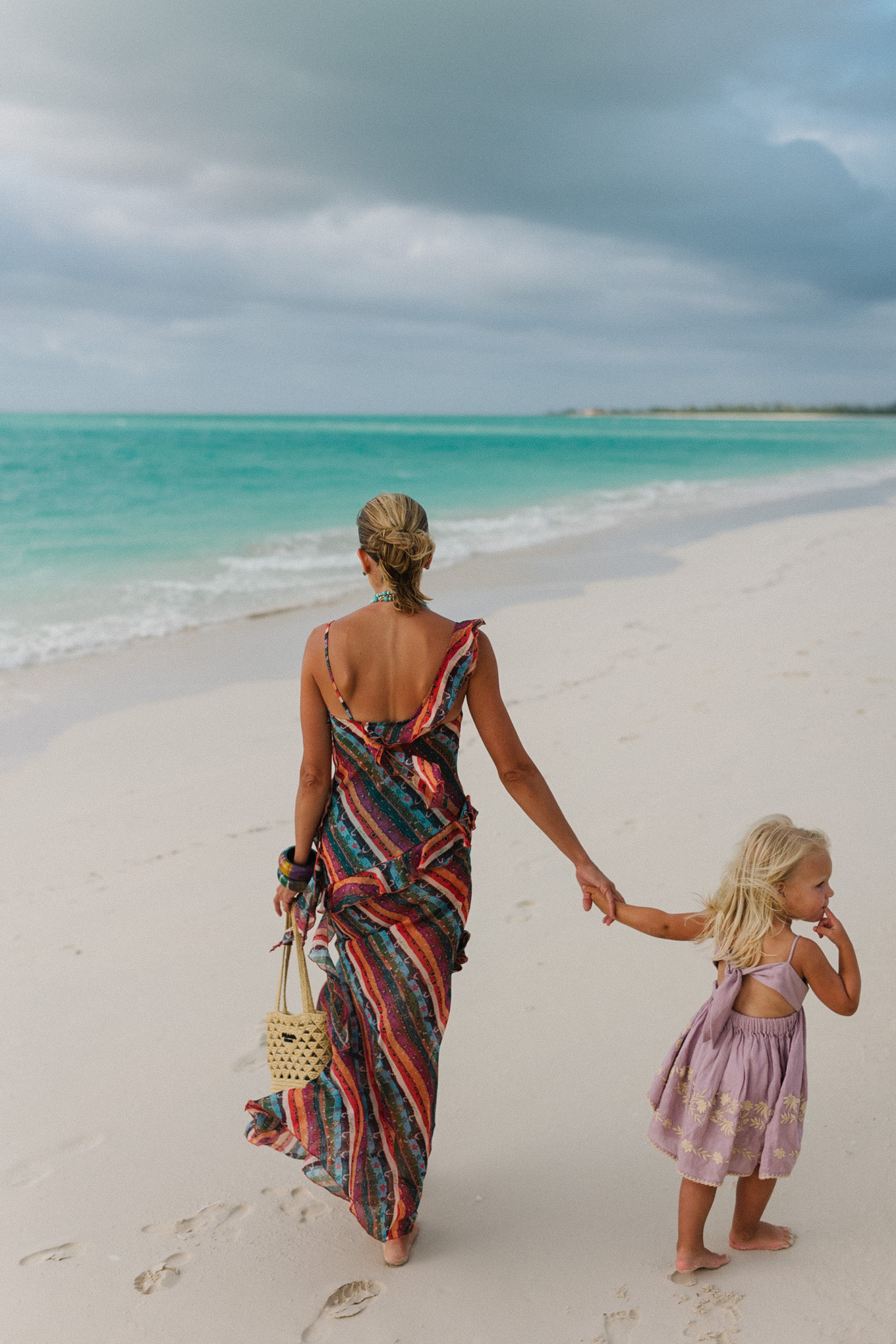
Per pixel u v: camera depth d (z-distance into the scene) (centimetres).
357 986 266
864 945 390
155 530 1898
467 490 2783
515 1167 297
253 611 1169
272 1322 245
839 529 1709
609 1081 330
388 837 263
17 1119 329
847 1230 262
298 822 272
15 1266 266
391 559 256
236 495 2622
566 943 416
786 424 14438
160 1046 366
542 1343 234
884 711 662
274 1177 299
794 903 240
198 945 439
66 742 731
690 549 1544
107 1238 276
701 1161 242
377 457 4634
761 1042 241
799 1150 245
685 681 777
